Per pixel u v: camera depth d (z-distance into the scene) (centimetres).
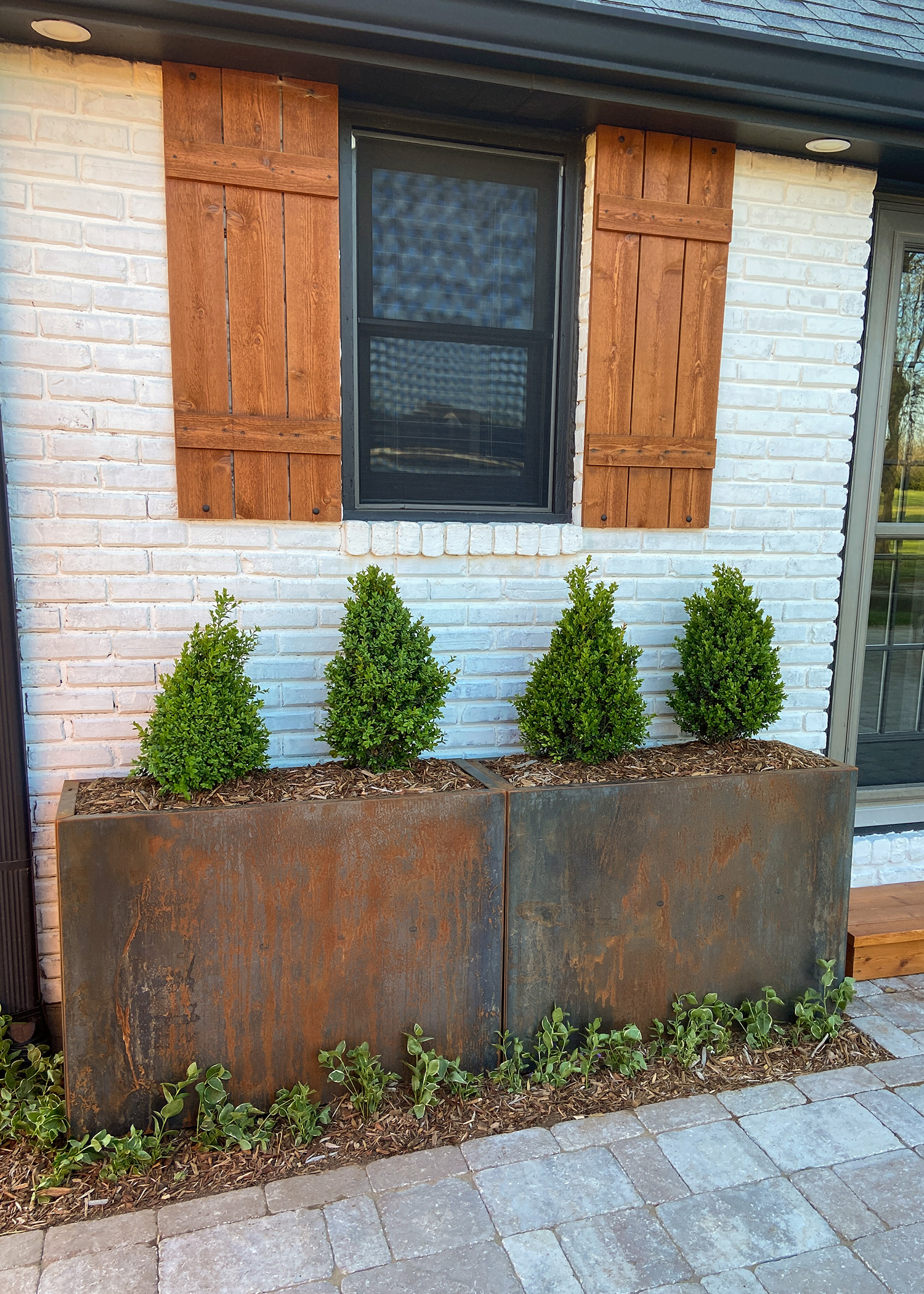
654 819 254
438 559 279
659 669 310
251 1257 190
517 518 295
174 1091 222
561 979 253
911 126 277
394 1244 193
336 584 270
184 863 215
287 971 227
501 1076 245
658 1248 193
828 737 351
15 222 229
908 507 367
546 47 229
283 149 242
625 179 274
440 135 267
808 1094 246
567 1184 211
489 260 282
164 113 231
